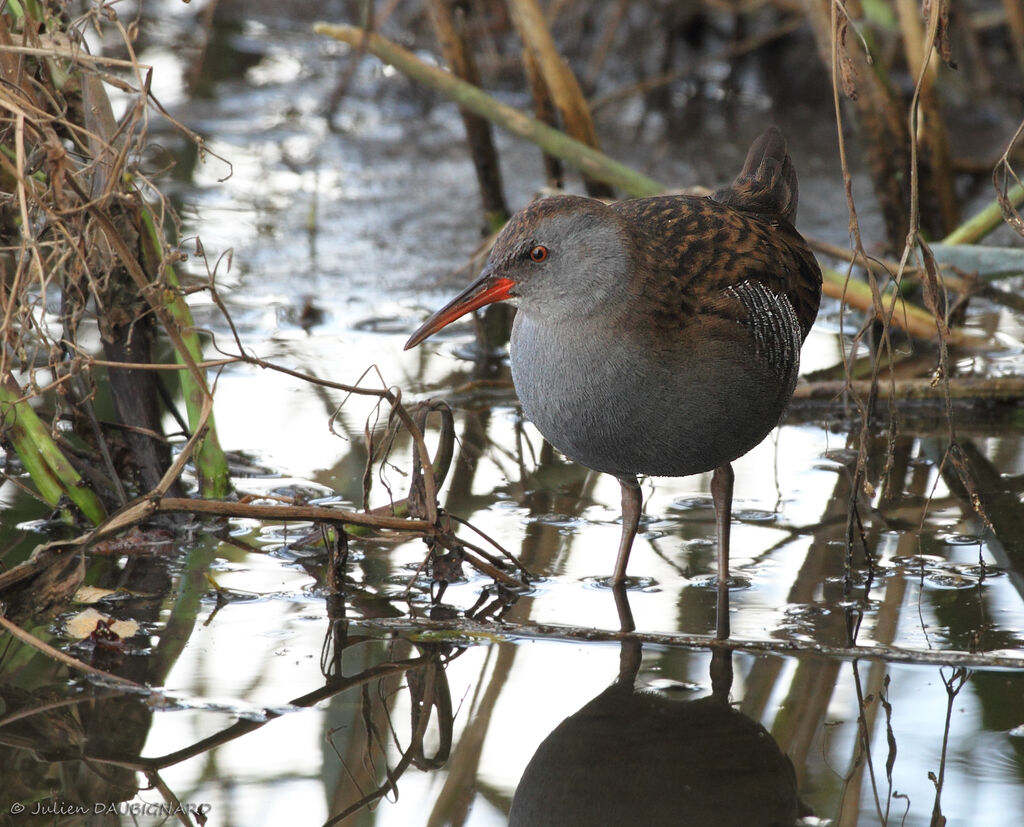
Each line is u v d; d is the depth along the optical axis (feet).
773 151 27.07
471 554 24.07
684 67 56.39
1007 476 28.07
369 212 43.65
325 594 23.49
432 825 17.46
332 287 38.17
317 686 20.54
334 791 18.04
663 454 22.85
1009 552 24.93
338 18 63.05
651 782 18.35
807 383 32.71
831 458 29.37
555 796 18.02
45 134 21.17
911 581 23.94
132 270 21.88
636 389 22.11
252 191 45.21
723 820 17.49
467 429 30.63
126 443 26.18
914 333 34.60
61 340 23.18
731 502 24.94
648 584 23.95
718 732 19.43
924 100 38.22
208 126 51.34
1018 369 33.01
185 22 62.54
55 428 24.26
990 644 21.59
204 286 22.02
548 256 22.33
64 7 24.48
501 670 21.08
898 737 19.21
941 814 17.46
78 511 25.79
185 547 25.27
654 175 45.88
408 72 35.65
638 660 21.31
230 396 31.89
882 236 40.57
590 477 28.76
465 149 50.06
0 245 25.39
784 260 24.09
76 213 23.08
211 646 21.62
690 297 22.21
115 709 19.81
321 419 30.81
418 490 24.06
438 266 39.68
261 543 25.53
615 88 55.57
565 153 35.45
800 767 18.56
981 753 18.79
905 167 37.19
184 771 18.44
